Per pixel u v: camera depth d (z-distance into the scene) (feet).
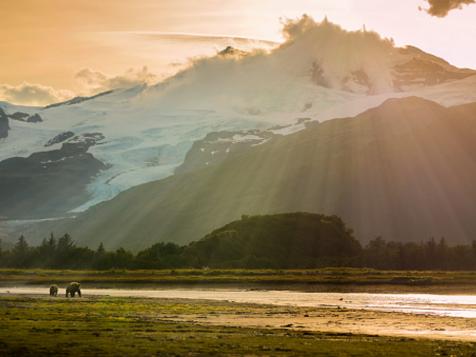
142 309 488.85
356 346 275.59
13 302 570.46
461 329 361.92
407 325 381.81
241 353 250.78
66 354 244.63
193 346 267.59
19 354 244.22
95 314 429.79
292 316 437.17
